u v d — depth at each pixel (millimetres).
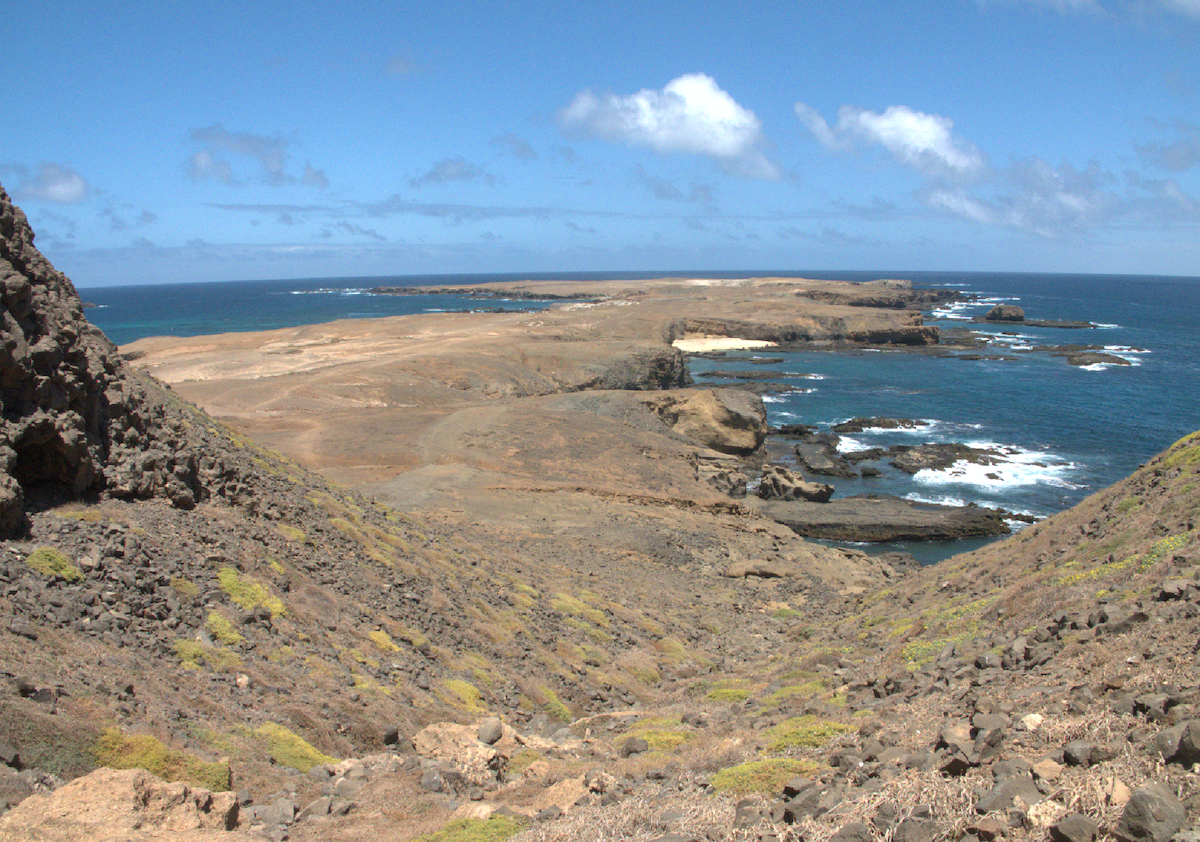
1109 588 13633
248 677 12359
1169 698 6930
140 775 7777
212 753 9922
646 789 9773
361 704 13188
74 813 7152
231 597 14508
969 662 12945
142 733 9398
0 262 14266
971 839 5766
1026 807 5883
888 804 6508
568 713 17125
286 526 19344
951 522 49531
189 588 13922
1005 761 6789
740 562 37625
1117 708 7324
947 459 65375
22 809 7070
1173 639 9039
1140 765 5879
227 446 21531
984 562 22719
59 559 12203
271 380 76312
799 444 72125
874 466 65000
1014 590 16656
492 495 43438
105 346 17609
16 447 13695
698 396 72688
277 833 8359
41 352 14367
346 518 22672
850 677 15906
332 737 11898
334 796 9969
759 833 7020
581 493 46469
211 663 12383
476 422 59562
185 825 7543
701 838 7230
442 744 12266
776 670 19578
